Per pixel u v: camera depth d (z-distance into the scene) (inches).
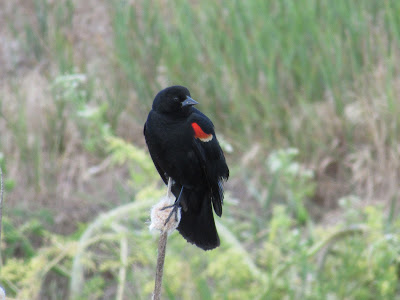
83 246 323.0
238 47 498.3
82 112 368.5
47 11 601.0
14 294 316.2
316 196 435.5
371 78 467.5
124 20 527.8
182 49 510.0
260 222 403.9
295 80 495.2
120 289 300.8
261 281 321.4
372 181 422.0
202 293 313.6
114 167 459.8
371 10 517.7
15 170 453.1
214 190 243.9
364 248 326.3
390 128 438.0
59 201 436.1
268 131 459.8
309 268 333.1
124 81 517.3
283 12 518.3
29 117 485.7
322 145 447.8
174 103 235.0
